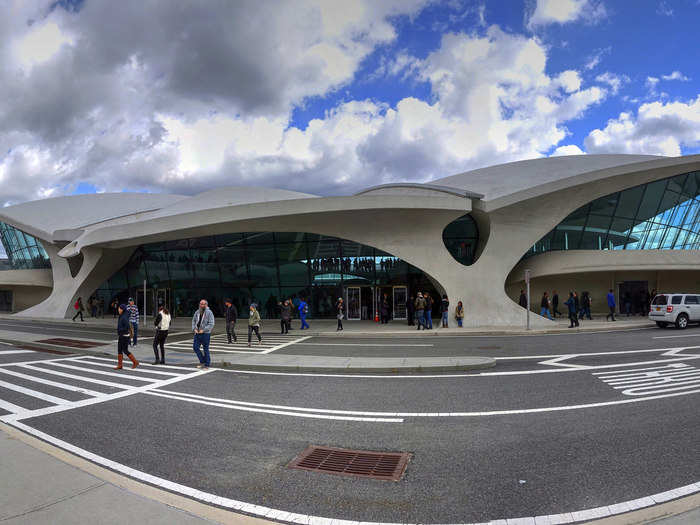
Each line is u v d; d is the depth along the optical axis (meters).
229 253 30.91
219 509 3.73
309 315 30.28
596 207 27.80
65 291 35.59
